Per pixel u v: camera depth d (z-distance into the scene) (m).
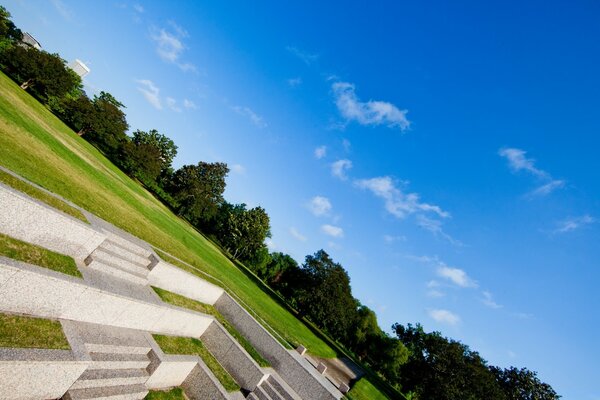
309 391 15.51
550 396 55.69
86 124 70.12
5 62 61.12
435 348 49.69
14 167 11.89
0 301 7.17
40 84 64.62
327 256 51.16
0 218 8.16
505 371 59.81
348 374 30.28
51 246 9.52
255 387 13.57
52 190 12.55
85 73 94.50
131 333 10.54
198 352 13.26
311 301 47.94
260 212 74.56
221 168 73.31
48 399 7.20
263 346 16.64
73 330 8.49
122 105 83.44
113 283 10.62
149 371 10.09
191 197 68.50
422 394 47.41
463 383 44.69
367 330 75.25
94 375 8.26
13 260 7.35
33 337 7.17
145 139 88.50
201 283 16.27
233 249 78.25
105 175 32.12
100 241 10.79
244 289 31.64
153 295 12.38
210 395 11.45
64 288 8.27
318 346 32.38
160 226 27.45
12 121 19.55
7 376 6.20
